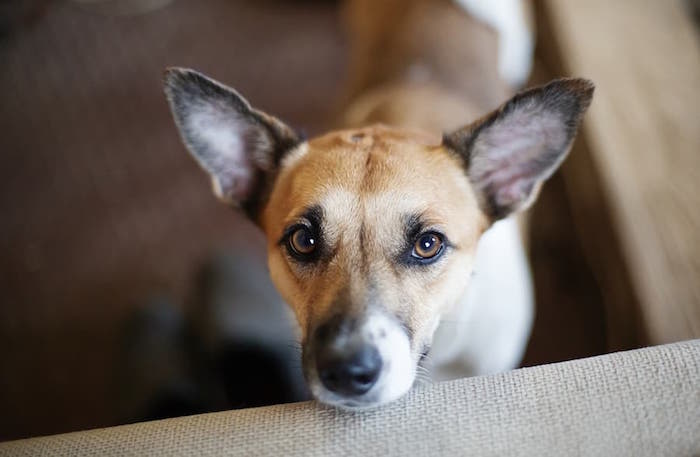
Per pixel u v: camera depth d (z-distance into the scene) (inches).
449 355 20.3
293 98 34.9
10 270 29.8
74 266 29.8
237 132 18.6
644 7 26.3
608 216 22.3
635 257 21.0
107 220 31.1
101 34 38.6
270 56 36.9
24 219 31.5
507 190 18.9
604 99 23.8
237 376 24.0
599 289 25.7
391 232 16.9
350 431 13.8
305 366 16.0
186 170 32.5
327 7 39.1
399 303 16.5
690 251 20.9
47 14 39.6
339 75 35.6
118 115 34.9
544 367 14.1
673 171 22.2
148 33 38.5
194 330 26.8
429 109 23.7
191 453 13.7
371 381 15.2
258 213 19.5
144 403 24.2
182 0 39.9
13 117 35.2
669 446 13.0
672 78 24.2
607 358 14.0
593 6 26.5
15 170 33.2
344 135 19.3
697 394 13.3
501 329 21.0
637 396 13.4
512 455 13.2
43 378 27.0
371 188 17.1
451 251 17.5
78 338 27.8
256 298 26.6
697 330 19.7
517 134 18.0
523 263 22.6
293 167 18.6
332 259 16.9
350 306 15.9
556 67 27.1
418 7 27.3
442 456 13.3
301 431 13.9
